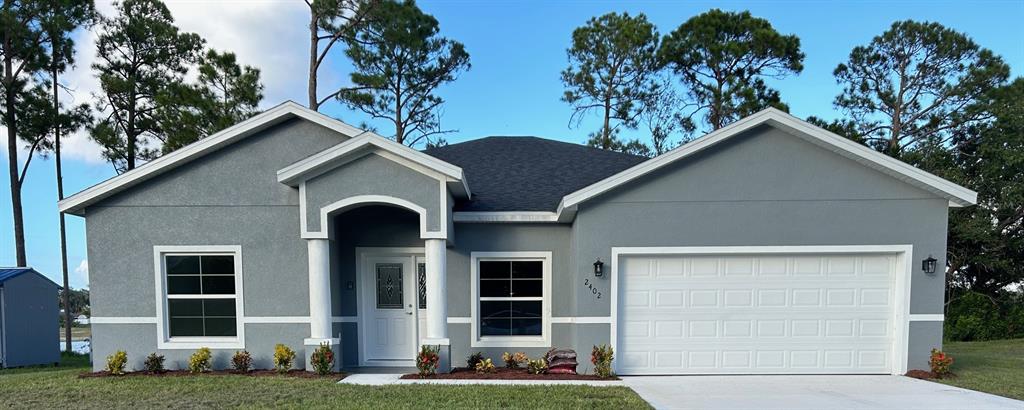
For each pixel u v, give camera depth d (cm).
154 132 2258
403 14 2058
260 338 938
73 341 2850
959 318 1816
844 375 912
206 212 945
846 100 2609
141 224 940
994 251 1981
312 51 2031
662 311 927
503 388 776
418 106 2511
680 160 911
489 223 1000
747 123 887
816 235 907
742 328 926
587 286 915
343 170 896
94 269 939
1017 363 1061
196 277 951
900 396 755
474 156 1356
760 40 2402
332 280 959
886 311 919
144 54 2242
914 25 2369
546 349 999
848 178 905
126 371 920
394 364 1023
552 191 1098
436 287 900
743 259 927
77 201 913
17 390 777
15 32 1845
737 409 682
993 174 2009
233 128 930
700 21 2542
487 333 1013
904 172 876
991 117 2173
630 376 903
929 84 2419
